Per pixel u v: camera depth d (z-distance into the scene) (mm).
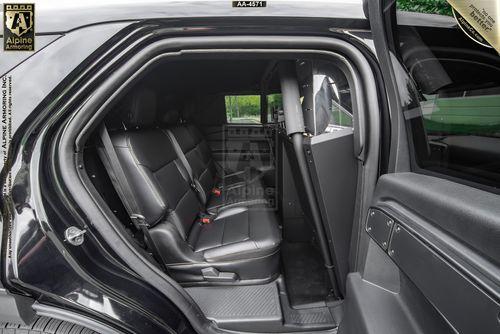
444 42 768
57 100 876
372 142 1024
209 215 2125
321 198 1211
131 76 942
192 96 3148
